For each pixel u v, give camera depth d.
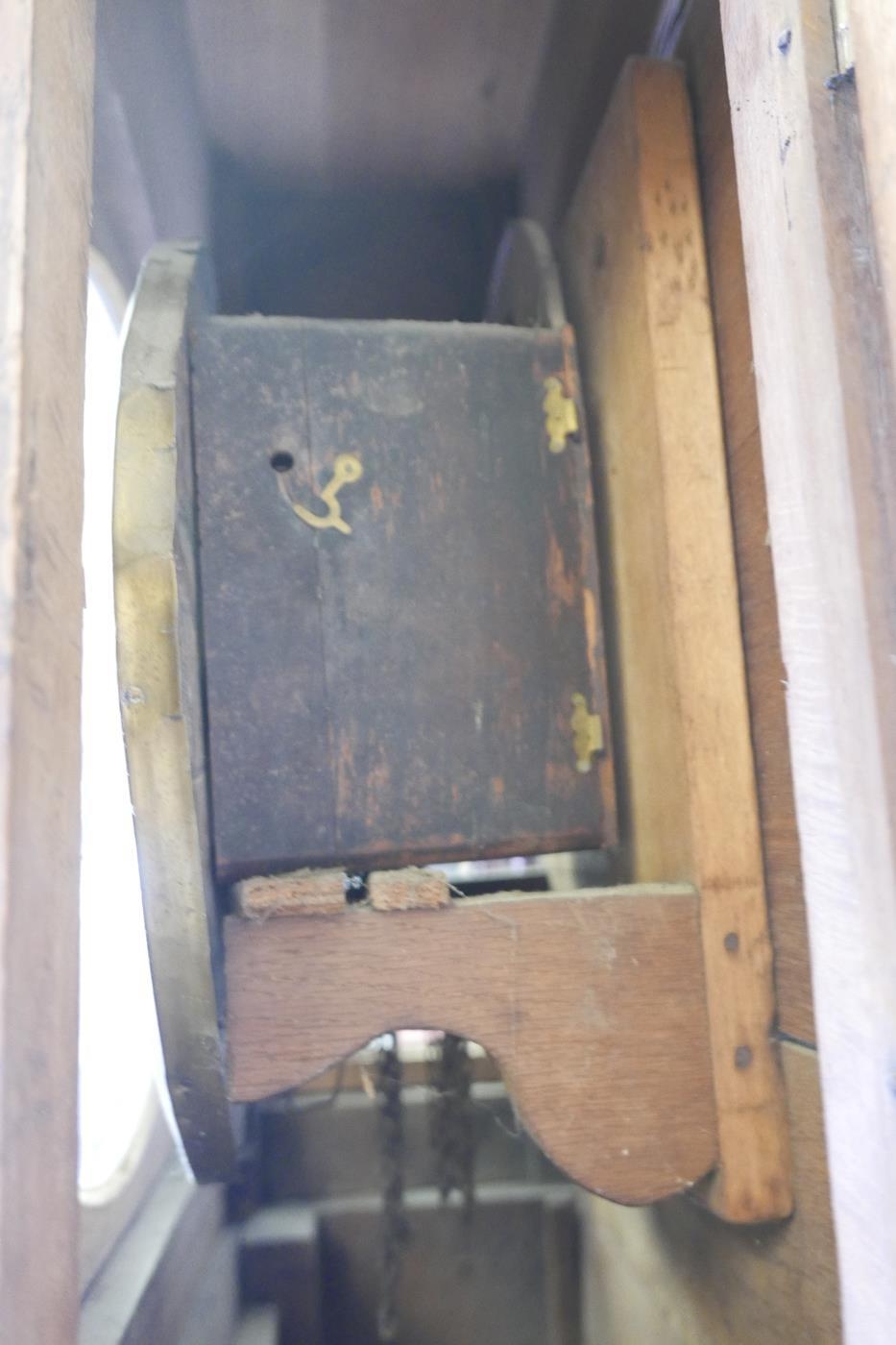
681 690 0.87
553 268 1.07
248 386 0.92
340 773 0.89
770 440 0.56
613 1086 0.83
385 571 0.92
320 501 0.92
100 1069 1.15
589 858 1.14
